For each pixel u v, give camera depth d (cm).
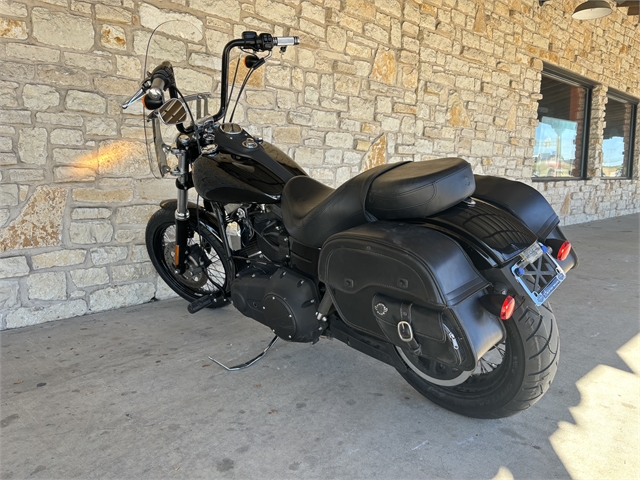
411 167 150
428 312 126
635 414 165
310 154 359
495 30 518
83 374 191
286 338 179
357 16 376
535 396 145
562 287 335
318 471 134
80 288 260
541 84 643
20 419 158
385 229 136
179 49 279
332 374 195
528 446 147
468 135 507
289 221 171
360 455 142
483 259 135
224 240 217
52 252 249
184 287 275
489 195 161
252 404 170
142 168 275
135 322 252
